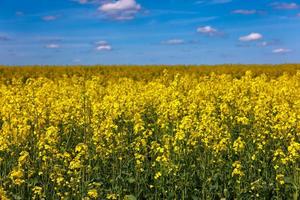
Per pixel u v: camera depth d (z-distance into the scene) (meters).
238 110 14.77
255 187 8.90
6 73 37.41
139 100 15.92
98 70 42.31
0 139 9.62
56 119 12.54
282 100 16.17
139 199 9.36
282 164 9.66
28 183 8.70
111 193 8.83
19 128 10.20
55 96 16.86
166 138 10.09
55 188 8.41
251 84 18.06
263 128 11.64
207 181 9.12
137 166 9.48
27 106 13.21
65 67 44.03
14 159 9.67
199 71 39.69
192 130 10.34
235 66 45.72
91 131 11.51
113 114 12.42
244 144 10.78
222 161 9.59
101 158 10.04
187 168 9.76
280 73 39.16
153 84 19.94
